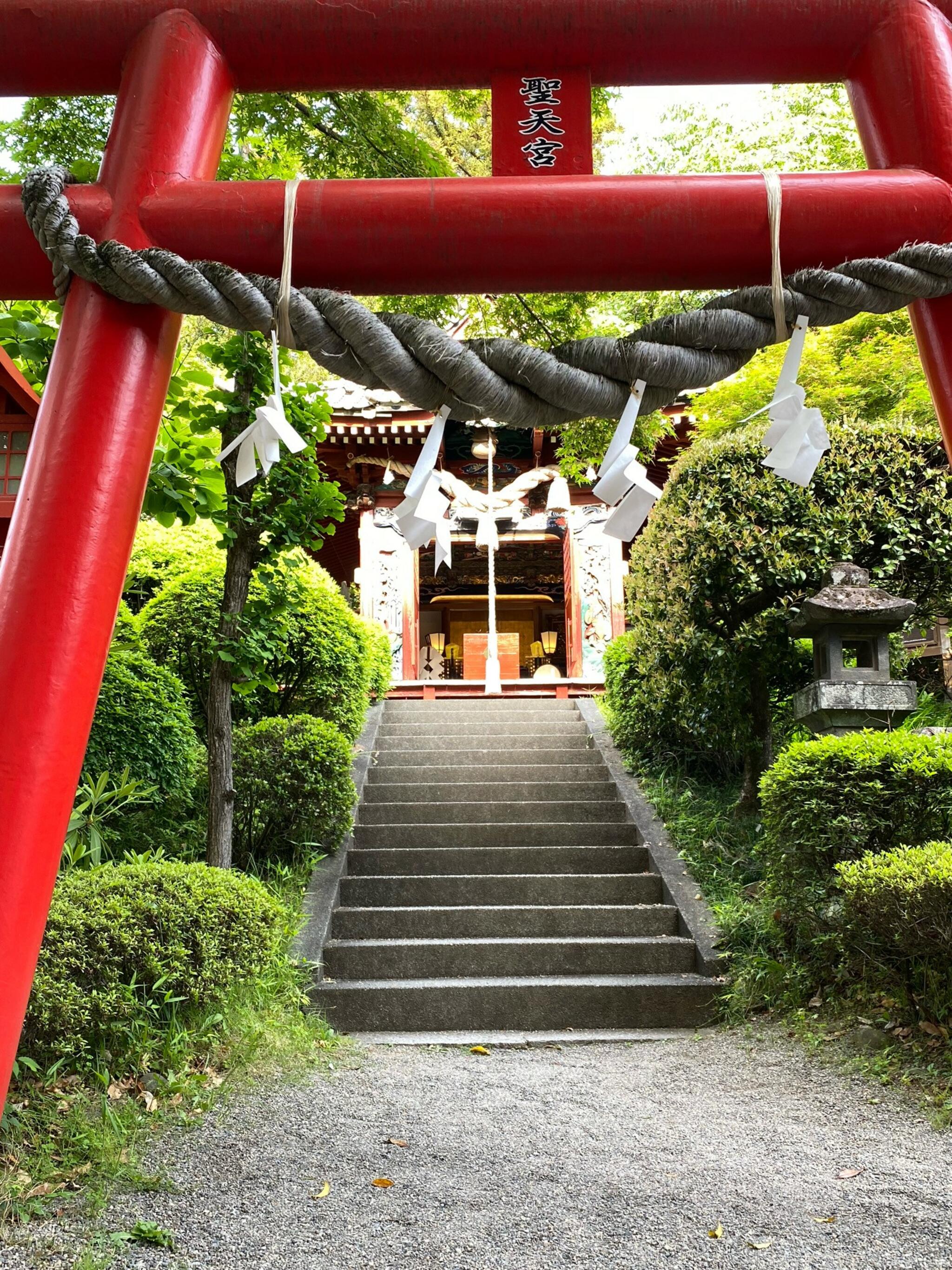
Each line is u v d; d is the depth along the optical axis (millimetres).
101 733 5477
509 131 2076
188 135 1944
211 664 6617
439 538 1908
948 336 1896
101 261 1769
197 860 6004
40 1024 3205
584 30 1999
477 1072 4199
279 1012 4492
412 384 1780
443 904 6223
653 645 7316
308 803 6238
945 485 6570
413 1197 2730
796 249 1864
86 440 1774
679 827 6910
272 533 5316
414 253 1853
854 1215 2594
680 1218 2588
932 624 7395
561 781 8195
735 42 2020
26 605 1692
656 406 1856
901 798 4754
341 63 2061
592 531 13562
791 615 6449
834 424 6812
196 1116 3293
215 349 4969
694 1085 3918
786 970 4906
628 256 1864
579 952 5465
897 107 1979
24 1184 2676
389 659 10812
